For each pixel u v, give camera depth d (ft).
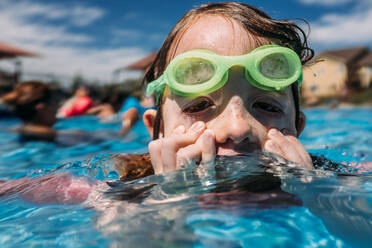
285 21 0.99
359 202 0.55
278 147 0.76
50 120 2.91
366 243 0.46
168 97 0.90
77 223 0.57
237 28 0.87
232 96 0.77
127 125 3.14
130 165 1.03
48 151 2.11
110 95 5.00
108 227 0.51
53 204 0.74
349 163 1.21
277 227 0.47
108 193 0.72
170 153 0.78
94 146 2.30
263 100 0.80
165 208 0.54
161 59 1.02
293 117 0.88
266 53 0.79
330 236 0.47
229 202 0.54
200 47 0.84
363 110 6.96
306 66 1.24
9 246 0.52
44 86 2.91
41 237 0.53
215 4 1.03
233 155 0.73
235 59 0.78
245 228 0.47
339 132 2.71
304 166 0.74
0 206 0.77
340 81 22.02
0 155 1.97
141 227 0.49
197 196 0.58
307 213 0.51
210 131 0.76
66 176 0.98
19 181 1.06
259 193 0.57
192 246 0.43
